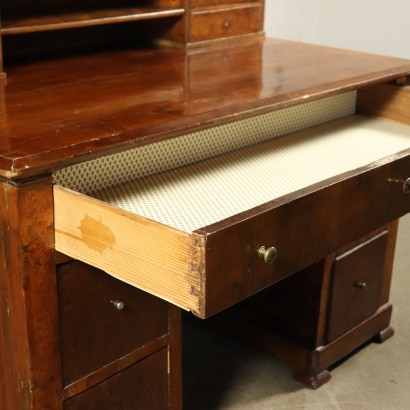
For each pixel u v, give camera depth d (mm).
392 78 1771
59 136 1197
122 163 1383
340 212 1197
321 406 1812
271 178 1431
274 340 1937
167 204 1284
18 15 1811
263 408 1804
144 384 1427
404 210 1362
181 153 1497
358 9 3064
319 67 1817
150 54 1986
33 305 1164
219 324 2074
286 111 1724
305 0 2996
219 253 960
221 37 2139
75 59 1901
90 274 1244
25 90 1545
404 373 1959
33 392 1219
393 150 1626
